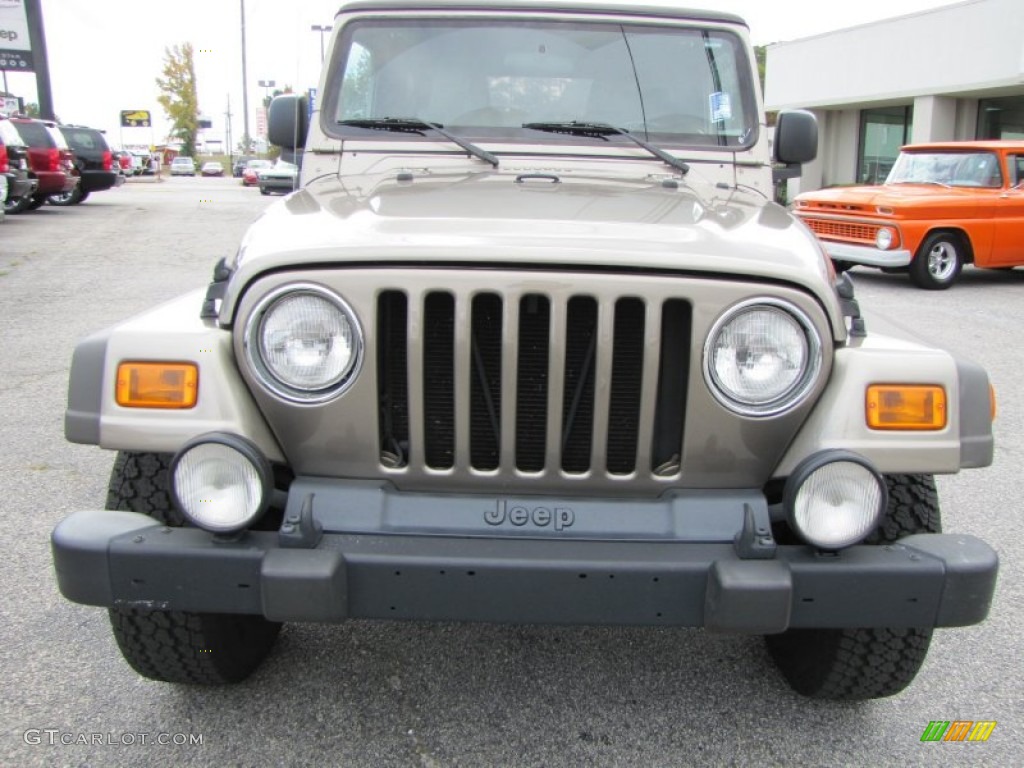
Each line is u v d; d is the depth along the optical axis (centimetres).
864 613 197
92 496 397
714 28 325
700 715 253
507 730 245
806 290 203
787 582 191
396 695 260
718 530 206
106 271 1023
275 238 214
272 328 202
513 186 268
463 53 318
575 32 320
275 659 276
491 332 205
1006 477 445
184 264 1088
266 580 191
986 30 1786
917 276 1023
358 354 201
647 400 204
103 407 203
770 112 2450
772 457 211
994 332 785
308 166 306
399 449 214
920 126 1972
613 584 196
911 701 261
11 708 248
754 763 233
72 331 712
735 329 202
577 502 209
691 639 293
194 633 233
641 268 199
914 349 211
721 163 310
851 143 2288
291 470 219
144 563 196
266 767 228
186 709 250
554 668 276
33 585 315
